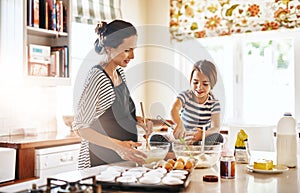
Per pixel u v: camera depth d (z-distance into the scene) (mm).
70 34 3521
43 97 3643
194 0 4578
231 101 4547
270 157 2361
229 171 1717
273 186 1563
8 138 3098
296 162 2025
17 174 2777
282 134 2020
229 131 3590
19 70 3133
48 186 1308
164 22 4797
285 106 4301
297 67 4188
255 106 4449
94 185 1270
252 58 4449
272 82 4359
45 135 3355
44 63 3311
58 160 3047
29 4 3160
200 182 1633
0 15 3234
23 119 3455
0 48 3229
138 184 1420
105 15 4176
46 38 3576
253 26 4270
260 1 4230
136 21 4723
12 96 3348
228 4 4391
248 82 4477
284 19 4113
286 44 4277
